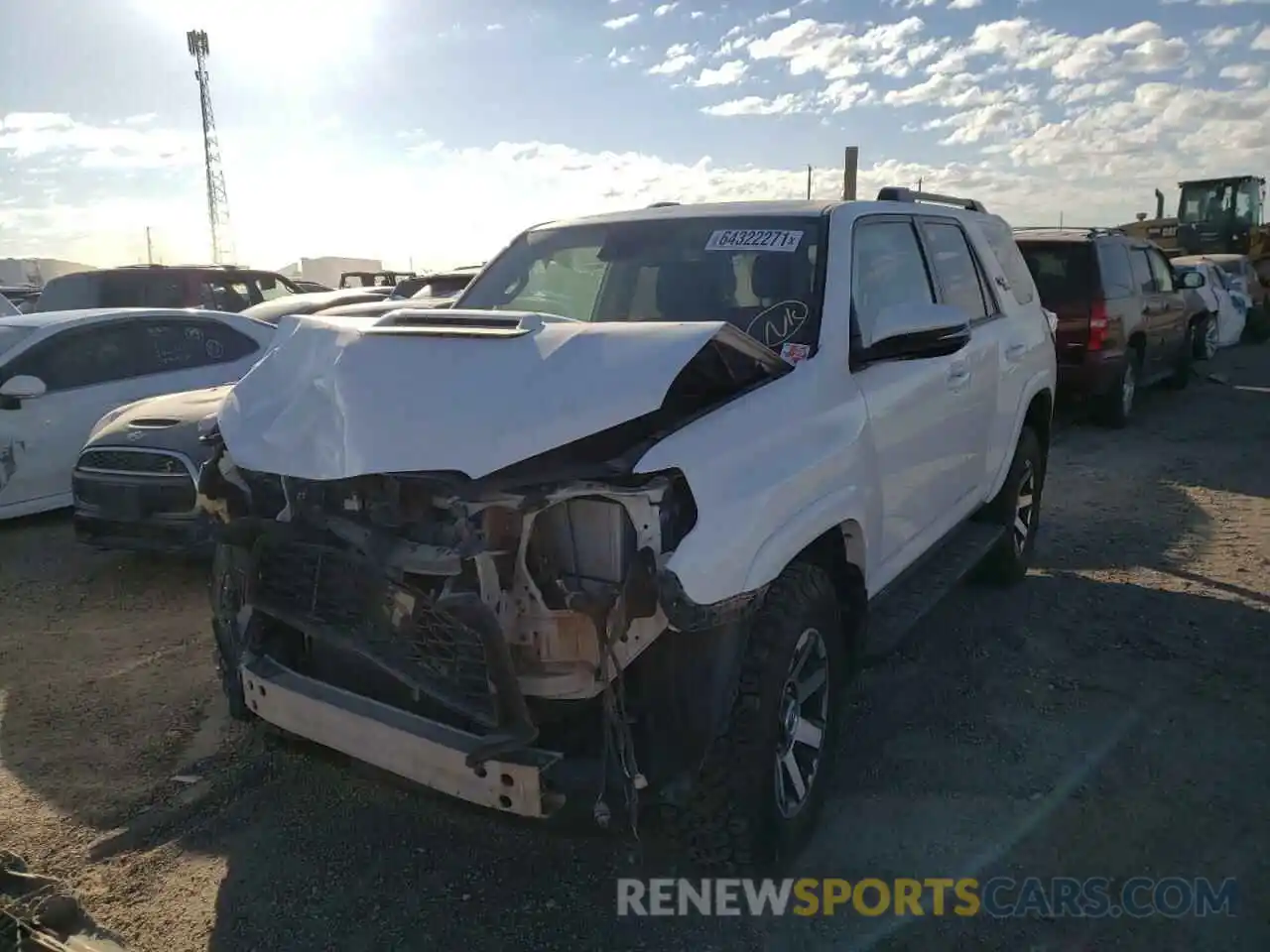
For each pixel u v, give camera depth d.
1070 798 3.79
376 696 3.16
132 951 3.01
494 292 4.61
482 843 3.54
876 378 3.96
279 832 3.62
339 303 11.20
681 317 4.00
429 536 2.95
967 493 5.09
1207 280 17.61
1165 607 5.73
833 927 3.11
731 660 3.00
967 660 5.01
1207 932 3.09
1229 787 3.86
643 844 3.41
